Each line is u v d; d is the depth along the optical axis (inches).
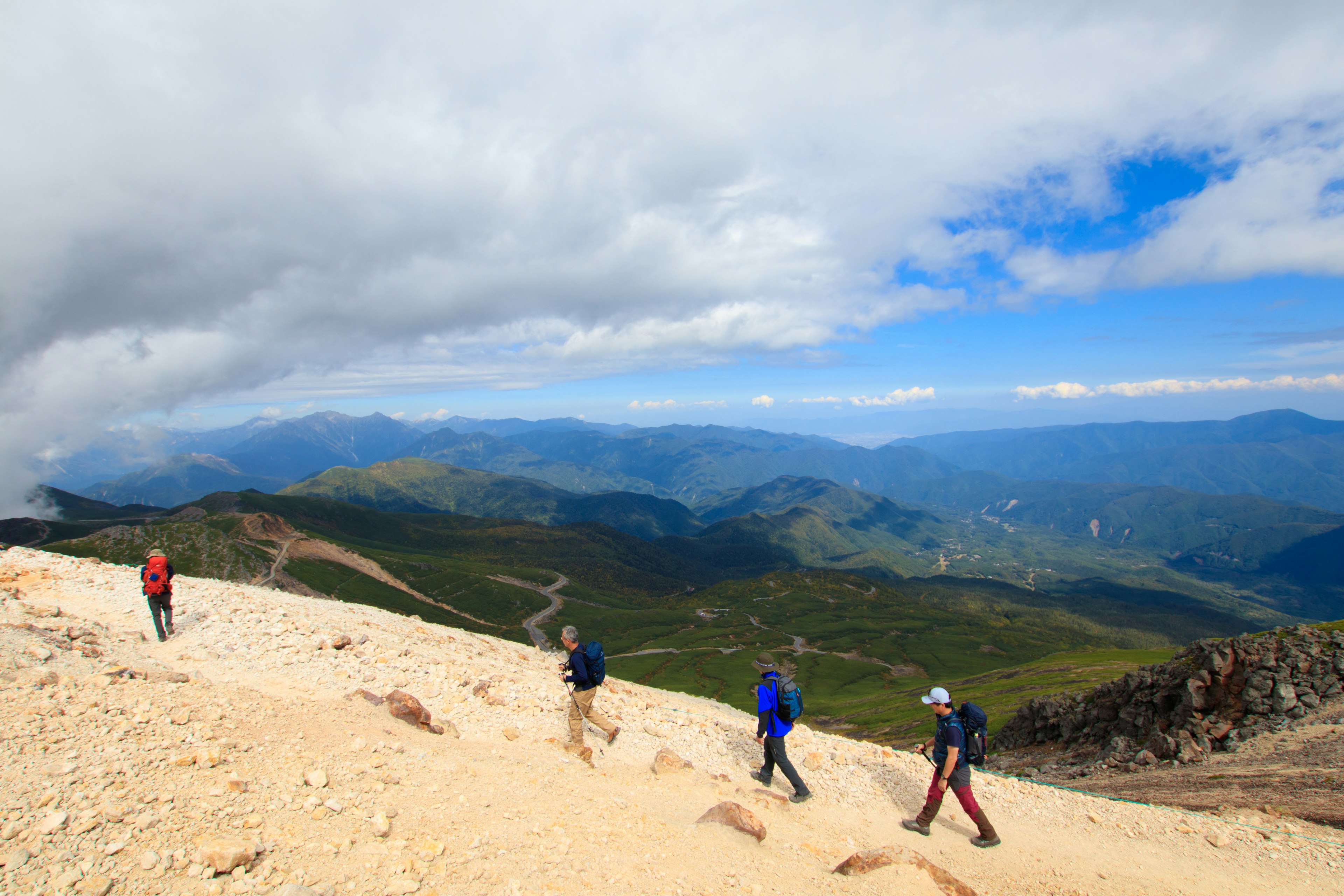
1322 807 880.3
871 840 490.0
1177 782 1215.6
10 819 259.1
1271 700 1381.6
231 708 412.2
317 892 254.8
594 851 343.9
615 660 7780.5
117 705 374.6
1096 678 3705.7
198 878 251.8
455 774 407.8
